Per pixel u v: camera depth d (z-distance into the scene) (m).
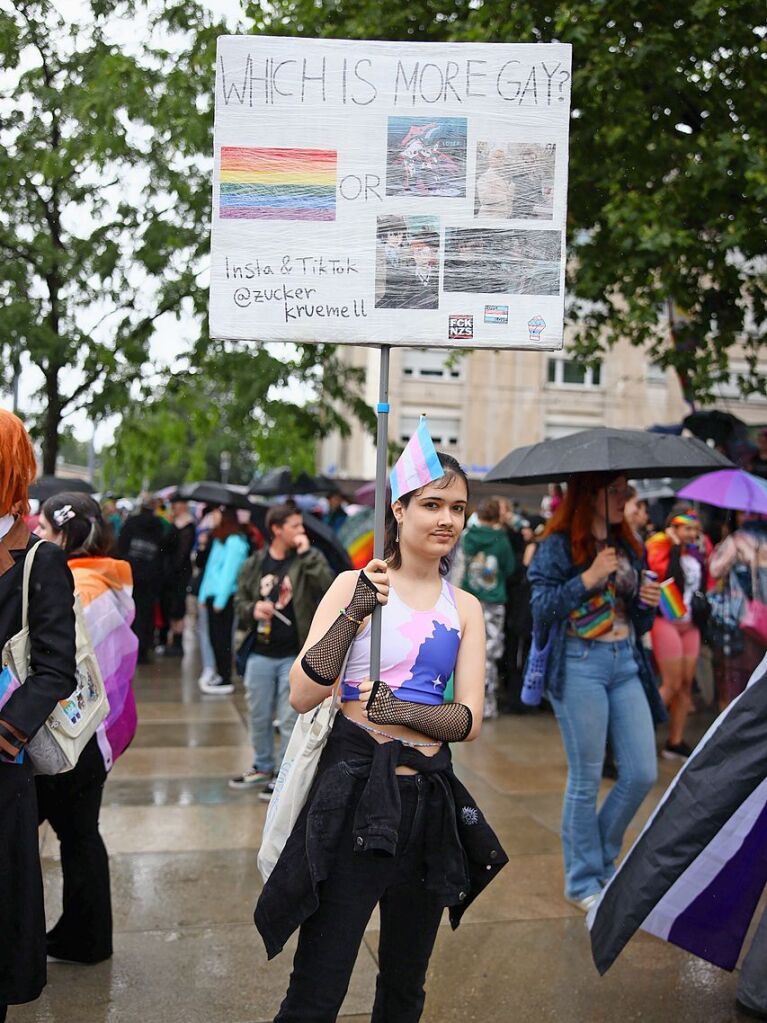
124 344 9.02
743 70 8.83
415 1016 2.56
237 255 2.67
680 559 6.97
